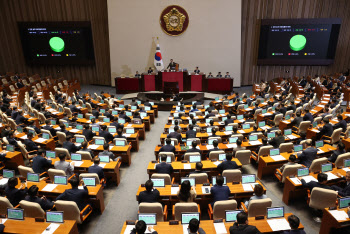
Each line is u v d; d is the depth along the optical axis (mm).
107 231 5941
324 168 6512
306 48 20406
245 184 6094
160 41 20688
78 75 23359
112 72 21719
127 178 8266
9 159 8156
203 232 4297
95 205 6465
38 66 23359
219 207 5020
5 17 22000
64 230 4719
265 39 20578
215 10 19969
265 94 15375
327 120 9250
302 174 6461
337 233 5066
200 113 12367
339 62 22203
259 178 7949
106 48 21938
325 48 20266
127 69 21453
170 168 6688
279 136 8352
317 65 21312
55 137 9938
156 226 4719
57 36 21359
